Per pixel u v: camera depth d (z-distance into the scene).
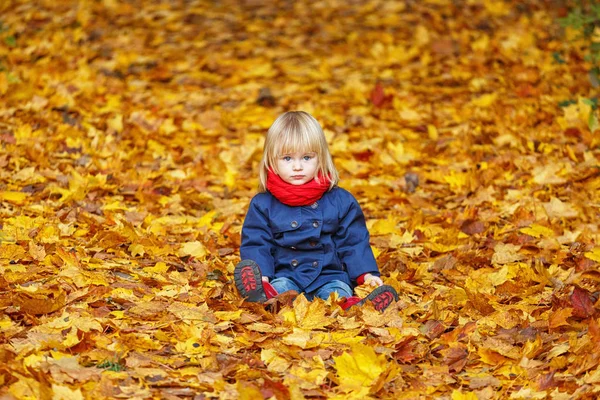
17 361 3.13
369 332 3.76
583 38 8.67
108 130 7.00
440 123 7.47
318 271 4.26
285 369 3.38
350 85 8.32
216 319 3.82
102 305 3.88
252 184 6.18
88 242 4.70
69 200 5.36
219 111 7.62
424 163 6.64
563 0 10.41
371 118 7.59
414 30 9.89
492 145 6.88
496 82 8.36
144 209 5.48
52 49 9.16
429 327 3.82
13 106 7.27
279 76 8.73
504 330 3.78
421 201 5.88
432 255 4.98
